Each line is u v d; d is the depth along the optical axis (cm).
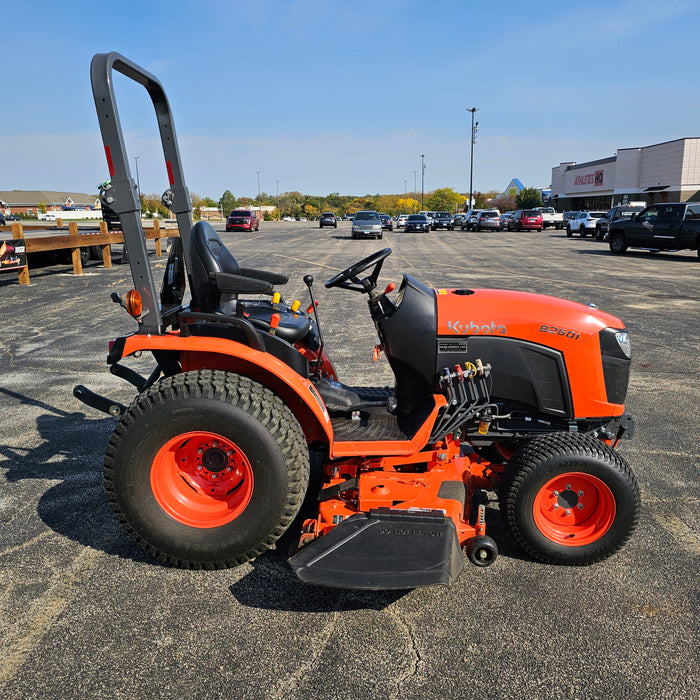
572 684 227
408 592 285
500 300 330
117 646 247
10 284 1338
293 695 221
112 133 282
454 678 230
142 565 307
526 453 302
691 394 581
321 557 265
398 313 322
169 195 359
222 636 253
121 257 1905
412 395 334
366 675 232
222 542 291
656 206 2041
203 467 304
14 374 652
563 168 6169
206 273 319
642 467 422
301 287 1309
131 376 369
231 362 315
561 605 275
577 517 310
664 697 221
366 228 3203
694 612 270
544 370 321
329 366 397
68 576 296
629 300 1112
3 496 380
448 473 321
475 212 4562
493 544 290
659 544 327
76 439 474
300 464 289
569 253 2219
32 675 231
